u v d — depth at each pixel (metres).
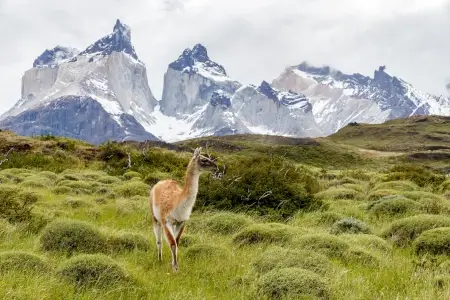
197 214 15.75
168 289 8.48
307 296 7.77
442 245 11.03
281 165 19.58
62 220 11.20
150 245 11.52
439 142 130.75
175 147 58.28
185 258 10.61
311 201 17.09
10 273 8.17
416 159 91.00
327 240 10.91
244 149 90.12
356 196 20.70
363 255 10.37
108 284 8.30
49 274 8.55
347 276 8.95
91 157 33.28
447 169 72.25
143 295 8.15
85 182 22.55
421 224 12.46
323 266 9.08
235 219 13.93
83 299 7.65
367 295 8.09
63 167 29.77
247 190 16.98
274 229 12.42
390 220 15.37
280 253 9.57
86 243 10.63
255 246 11.70
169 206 9.84
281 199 16.66
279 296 8.00
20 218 12.97
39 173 25.73
